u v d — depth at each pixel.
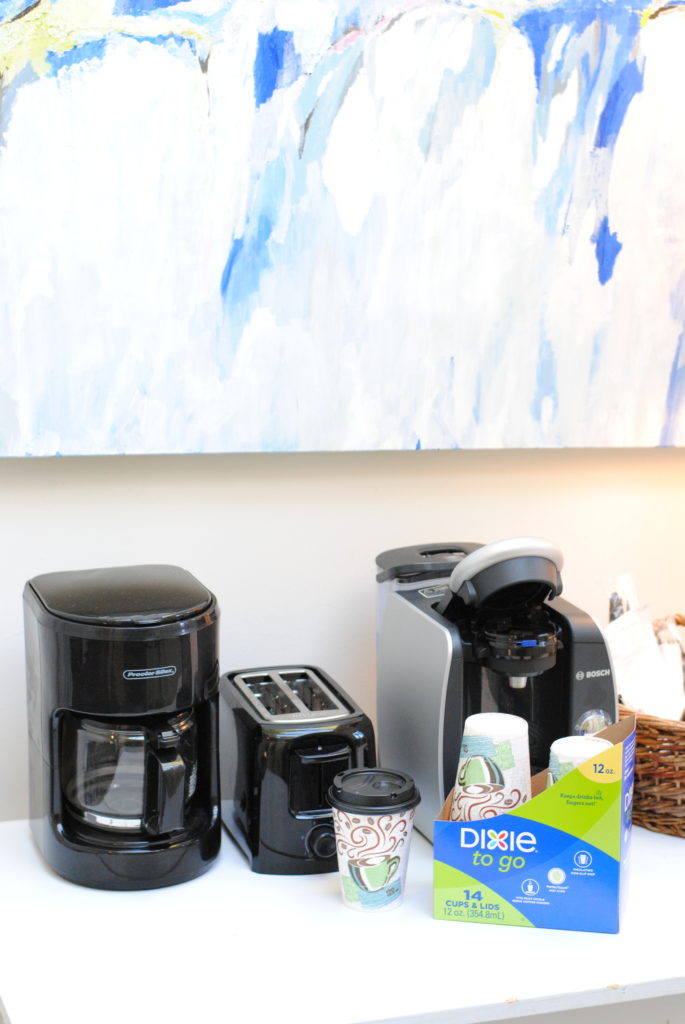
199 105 1.20
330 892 1.05
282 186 1.24
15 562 1.26
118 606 1.03
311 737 1.07
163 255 1.21
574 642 1.10
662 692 1.24
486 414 1.35
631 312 1.38
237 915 1.00
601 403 1.39
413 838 1.15
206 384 1.25
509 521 1.44
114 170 1.18
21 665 1.27
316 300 1.27
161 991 0.88
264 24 1.21
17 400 1.19
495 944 0.95
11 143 1.15
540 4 1.29
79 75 1.16
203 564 1.33
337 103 1.24
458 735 1.08
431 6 1.25
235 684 1.20
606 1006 1.18
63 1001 0.86
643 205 1.36
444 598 1.11
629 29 1.33
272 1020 0.84
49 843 1.07
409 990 0.88
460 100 1.28
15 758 1.28
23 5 1.13
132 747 1.07
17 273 1.17
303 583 1.37
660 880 1.06
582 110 1.32
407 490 1.39
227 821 1.18
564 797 0.95
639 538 1.50
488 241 1.31
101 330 1.20
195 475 1.31
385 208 1.27
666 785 1.14
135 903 1.02
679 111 1.36
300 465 1.34
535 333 1.35
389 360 1.30
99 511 1.28
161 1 1.17
